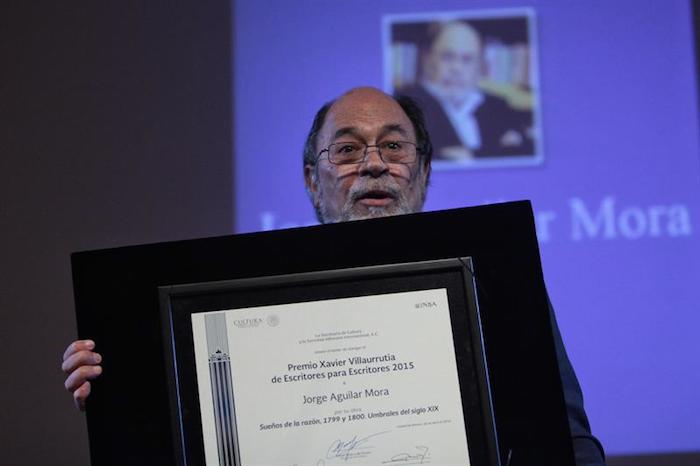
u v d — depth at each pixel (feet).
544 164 13.74
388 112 8.64
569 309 13.47
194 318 6.23
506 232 6.18
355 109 8.63
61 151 14.14
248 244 6.30
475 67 13.91
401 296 6.21
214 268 6.29
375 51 14.05
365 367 6.18
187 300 6.25
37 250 13.98
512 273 6.15
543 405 6.04
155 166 14.06
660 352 13.34
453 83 13.88
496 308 6.13
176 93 14.16
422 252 6.23
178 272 6.31
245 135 14.05
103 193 14.05
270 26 14.19
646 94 13.83
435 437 6.07
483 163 13.73
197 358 6.21
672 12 13.92
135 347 6.27
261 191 13.93
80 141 14.14
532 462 6.00
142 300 6.30
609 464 13.16
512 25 13.98
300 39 14.14
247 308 6.25
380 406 6.13
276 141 14.01
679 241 13.56
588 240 13.58
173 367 6.18
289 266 6.27
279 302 6.25
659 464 13.14
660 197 13.62
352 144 8.57
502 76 13.89
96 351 6.31
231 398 6.17
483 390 6.05
